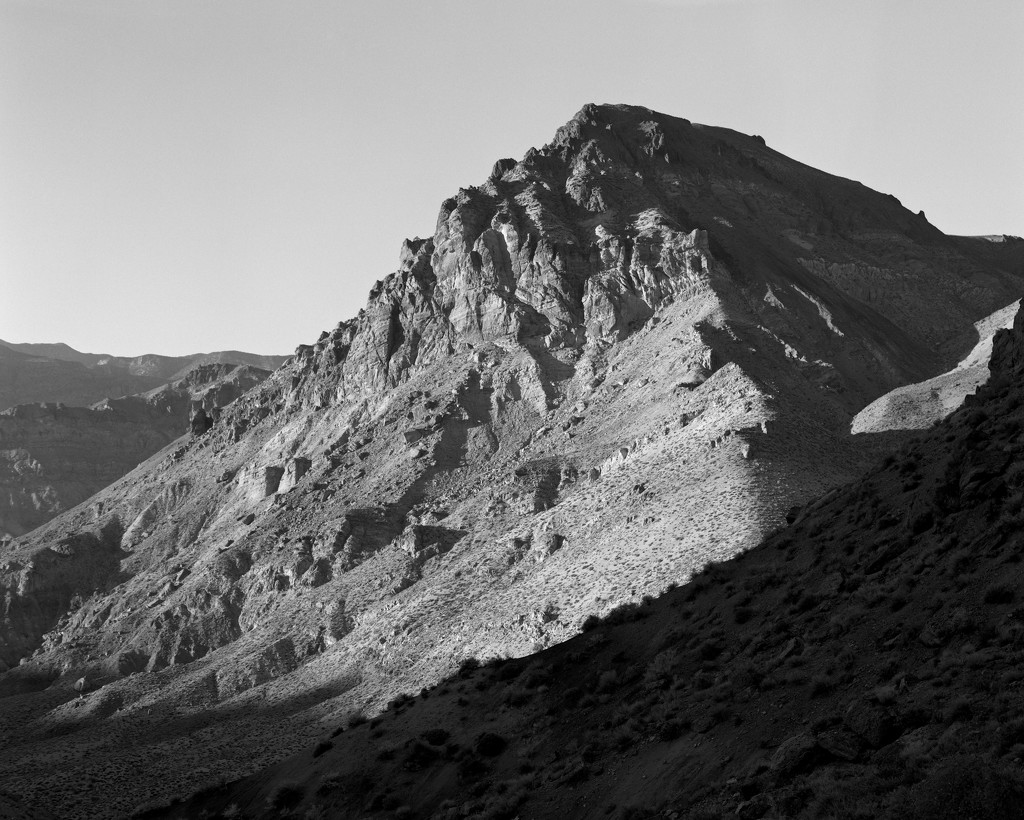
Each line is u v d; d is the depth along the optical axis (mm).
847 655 43531
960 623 40562
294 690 147500
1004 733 33656
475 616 133500
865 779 35000
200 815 72688
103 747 141250
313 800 64438
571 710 57000
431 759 61094
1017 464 47312
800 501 113688
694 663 52500
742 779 39562
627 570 114812
